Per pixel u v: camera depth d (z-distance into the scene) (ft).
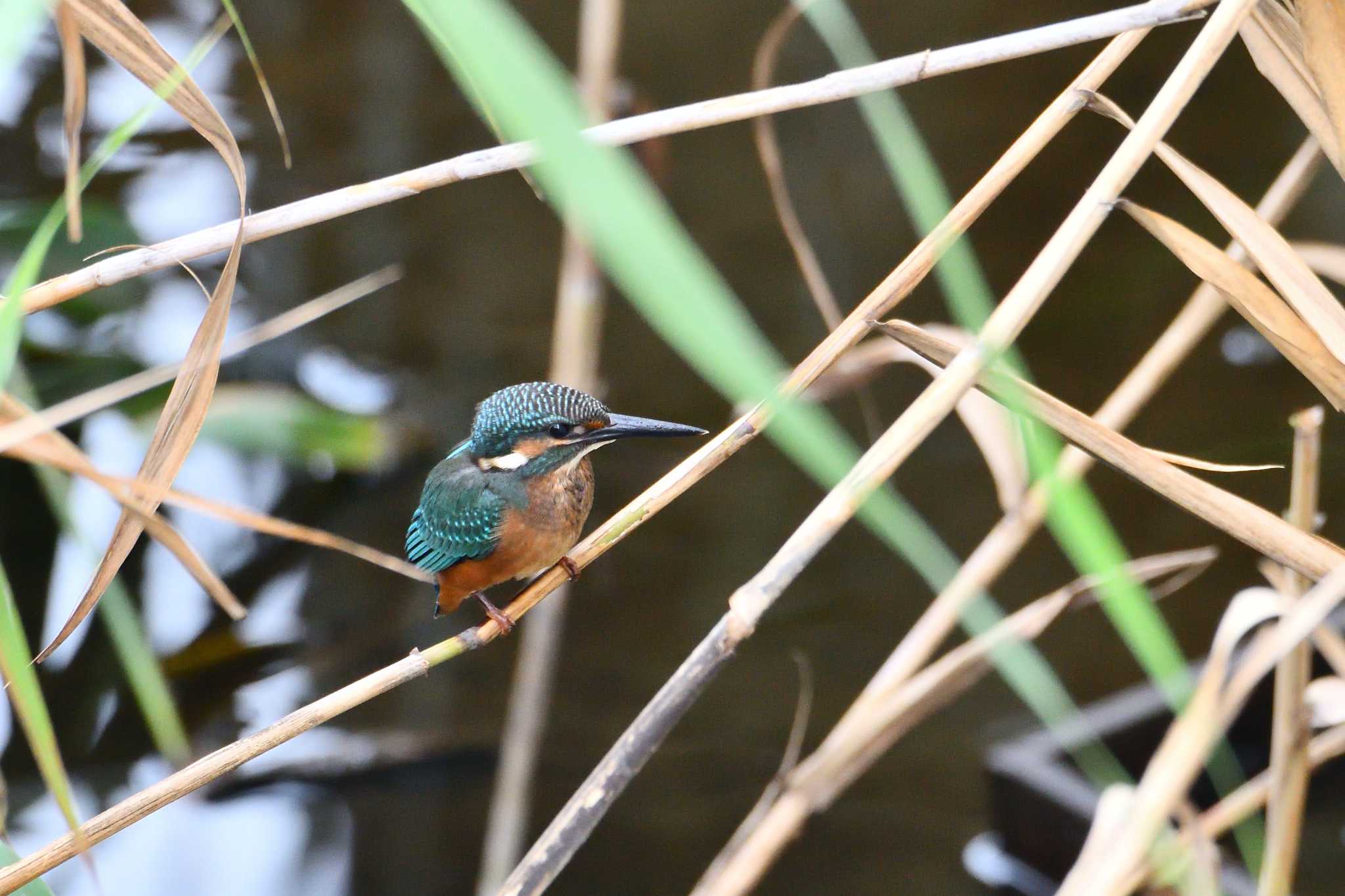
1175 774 12.98
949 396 13.56
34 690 11.89
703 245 59.77
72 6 12.50
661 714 14.21
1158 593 19.19
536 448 21.59
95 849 33.96
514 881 14.29
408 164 65.26
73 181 11.13
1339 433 48.16
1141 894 16.17
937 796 35.53
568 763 37.01
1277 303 13.85
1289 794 15.52
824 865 33.22
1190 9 13.78
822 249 59.41
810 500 47.80
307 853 34.19
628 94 26.22
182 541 12.16
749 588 13.99
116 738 37.17
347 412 48.26
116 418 44.62
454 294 57.41
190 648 39.99
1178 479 13.46
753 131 69.92
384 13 78.79
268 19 77.71
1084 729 29.73
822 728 38.04
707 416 50.98
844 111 71.10
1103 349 53.16
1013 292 13.83
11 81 67.10
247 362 50.57
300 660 40.70
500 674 40.60
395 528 45.75
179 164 63.87
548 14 76.07
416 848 34.45
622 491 47.98
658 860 34.22
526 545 21.94
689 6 80.53
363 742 37.60
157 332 50.57
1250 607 14.11
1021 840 29.53
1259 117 67.26
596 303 22.12
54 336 46.24
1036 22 76.38
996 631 17.71
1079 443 13.75
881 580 44.09
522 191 65.98
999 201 63.57
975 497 46.85
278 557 44.42
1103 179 13.94
